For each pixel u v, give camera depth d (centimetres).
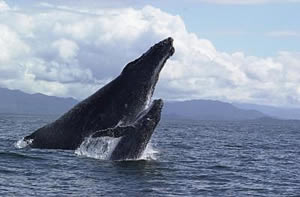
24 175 3738
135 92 4553
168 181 3788
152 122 4303
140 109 4559
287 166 5303
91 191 3347
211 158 5597
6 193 3194
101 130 4362
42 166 4075
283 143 9906
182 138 9612
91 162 4266
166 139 8819
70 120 4681
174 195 3369
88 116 4606
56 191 3306
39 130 4931
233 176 4269
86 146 4553
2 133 7706
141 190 3441
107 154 4434
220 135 12556
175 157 5269
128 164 4281
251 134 14525
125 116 4525
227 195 3481
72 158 4394
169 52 4606
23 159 4325
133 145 4378
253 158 5994
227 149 7244
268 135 14338
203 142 8600
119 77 4609
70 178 3694
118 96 4566
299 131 19825
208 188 3666
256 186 3875
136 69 4588
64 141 4703
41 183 3503
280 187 3884
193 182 3841
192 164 4806
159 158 4962
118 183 3606
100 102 4597
